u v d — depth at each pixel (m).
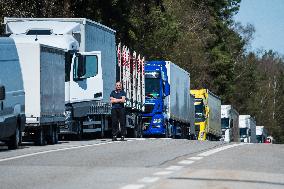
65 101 59.88
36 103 51.25
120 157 38.53
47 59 53.22
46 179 27.91
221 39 184.62
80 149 44.66
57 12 95.56
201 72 154.38
